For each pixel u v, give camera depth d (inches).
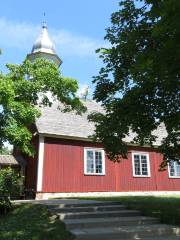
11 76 700.7
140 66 285.9
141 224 401.1
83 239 326.6
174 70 285.0
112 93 508.7
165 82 328.2
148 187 1032.2
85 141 957.8
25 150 666.2
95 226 377.4
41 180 853.2
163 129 1182.3
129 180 1002.1
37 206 470.9
